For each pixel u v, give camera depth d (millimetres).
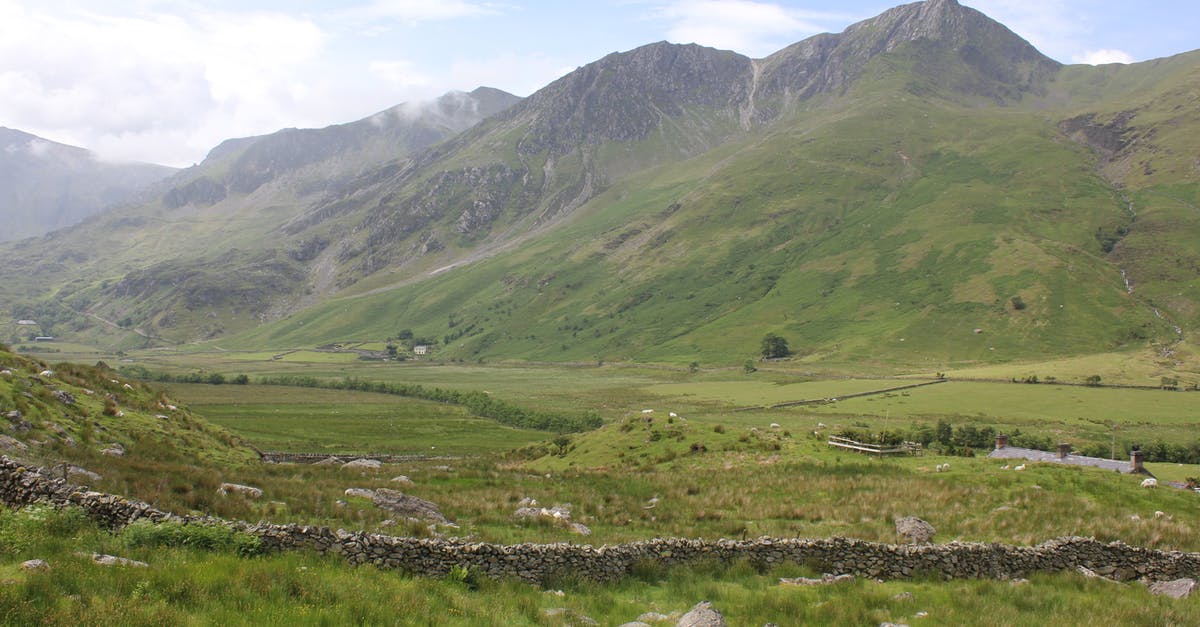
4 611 13227
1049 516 35844
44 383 44688
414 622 16625
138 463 31031
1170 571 28203
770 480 46969
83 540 18891
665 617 19641
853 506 39469
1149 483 42469
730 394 188875
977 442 113188
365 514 29562
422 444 116000
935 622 20016
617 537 31250
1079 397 159500
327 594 17250
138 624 13742
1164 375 188250
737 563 25719
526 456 80125
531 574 23141
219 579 16781
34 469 22734
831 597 22234
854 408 154625
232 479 32625
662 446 63938
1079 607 22203
